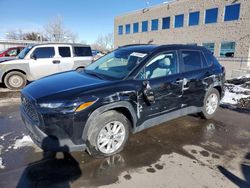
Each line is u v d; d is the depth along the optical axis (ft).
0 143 11.10
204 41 70.03
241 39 59.98
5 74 24.63
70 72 12.82
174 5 77.97
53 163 9.35
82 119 8.67
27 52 25.63
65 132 8.54
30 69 25.08
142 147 10.99
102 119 9.30
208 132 13.06
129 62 11.50
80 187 7.92
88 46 29.09
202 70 13.73
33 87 10.12
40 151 10.32
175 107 12.25
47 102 8.41
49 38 158.51
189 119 15.25
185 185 8.15
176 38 79.10
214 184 8.23
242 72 51.13
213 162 9.75
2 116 15.47
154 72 11.28
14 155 9.92
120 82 10.00
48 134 8.45
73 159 9.68
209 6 66.74
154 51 11.55
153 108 11.02
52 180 8.24
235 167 9.39
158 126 13.83
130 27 100.17
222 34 64.64
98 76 11.11
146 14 90.43
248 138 12.37
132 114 10.15
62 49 26.73
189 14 73.41
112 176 8.59
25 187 7.82
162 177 8.59
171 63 12.16
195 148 11.04
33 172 8.69
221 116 16.14
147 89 10.53
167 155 10.28
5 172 8.63
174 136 12.41
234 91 24.17
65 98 8.53
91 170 8.92
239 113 16.98
